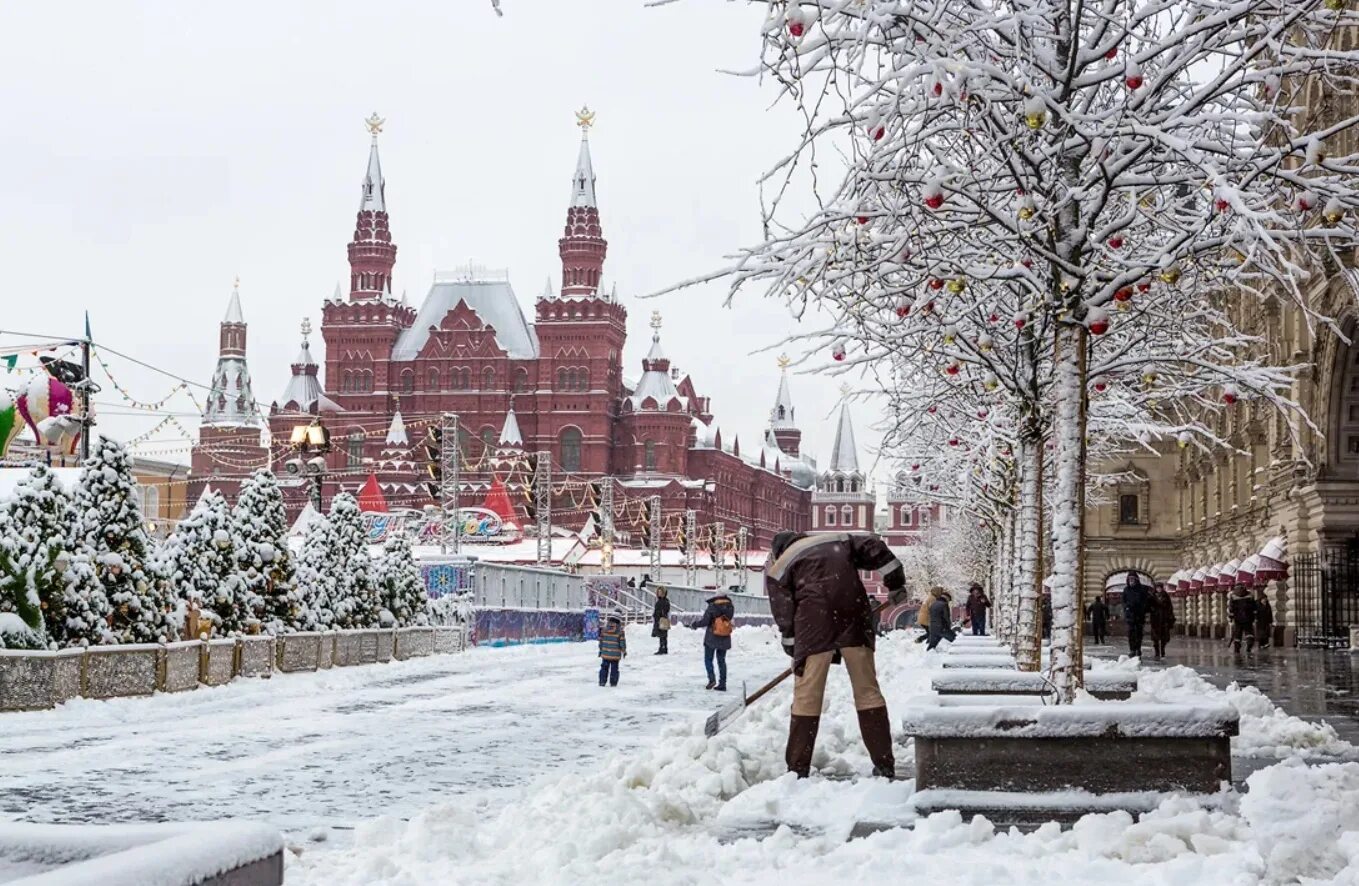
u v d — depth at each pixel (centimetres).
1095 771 912
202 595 2948
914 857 782
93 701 2283
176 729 1953
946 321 1511
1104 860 755
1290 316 4559
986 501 3031
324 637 3509
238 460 16888
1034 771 916
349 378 18400
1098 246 1169
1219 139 1164
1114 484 7719
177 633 2655
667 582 13850
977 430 2491
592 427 17938
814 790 1070
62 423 3953
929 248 1188
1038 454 1630
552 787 1149
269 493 3272
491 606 5625
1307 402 4412
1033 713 916
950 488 3172
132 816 1163
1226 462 6188
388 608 4216
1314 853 696
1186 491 7406
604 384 18012
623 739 1841
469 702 2508
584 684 3067
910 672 2648
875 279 1223
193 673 2677
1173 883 709
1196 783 906
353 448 18088
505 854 877
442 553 7112
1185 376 1594
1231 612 4116
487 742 1794
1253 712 1616
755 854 825
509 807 1056
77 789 1328
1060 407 1126
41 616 2281
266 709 2323
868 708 1120
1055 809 902
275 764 1538
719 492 19538
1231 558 5988
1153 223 1321
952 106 1079
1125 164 1110
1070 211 1198
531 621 6050
